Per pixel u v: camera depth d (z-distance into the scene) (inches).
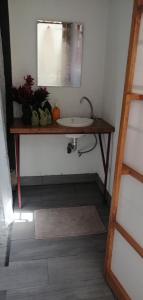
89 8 103.0
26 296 64.3
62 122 101.0
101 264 75.5
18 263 74.6
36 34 101.7
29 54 103.7
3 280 68.8
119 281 64.6
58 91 111.0
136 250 54.2
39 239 85.0
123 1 87.9
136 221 55.6
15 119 106.3
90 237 87.0
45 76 107.3
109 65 104.4
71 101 113.7
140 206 53.8
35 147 116.9
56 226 91.8
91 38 106.8
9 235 86.7
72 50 105.8
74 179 126.5
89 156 124.3
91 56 109.2
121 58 90.9
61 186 122.6
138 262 55.1
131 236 57.7
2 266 73.3
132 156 56.1
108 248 67.5
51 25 101.1
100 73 112.2
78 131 96.3
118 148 59.0
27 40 101.8
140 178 51.4
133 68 53.4
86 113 117.0
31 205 105.0
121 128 57.4
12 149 110.9
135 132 54.3
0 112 79.0
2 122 81.0
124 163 59.6
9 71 101.7
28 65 105.1
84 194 115.9
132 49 52.2
